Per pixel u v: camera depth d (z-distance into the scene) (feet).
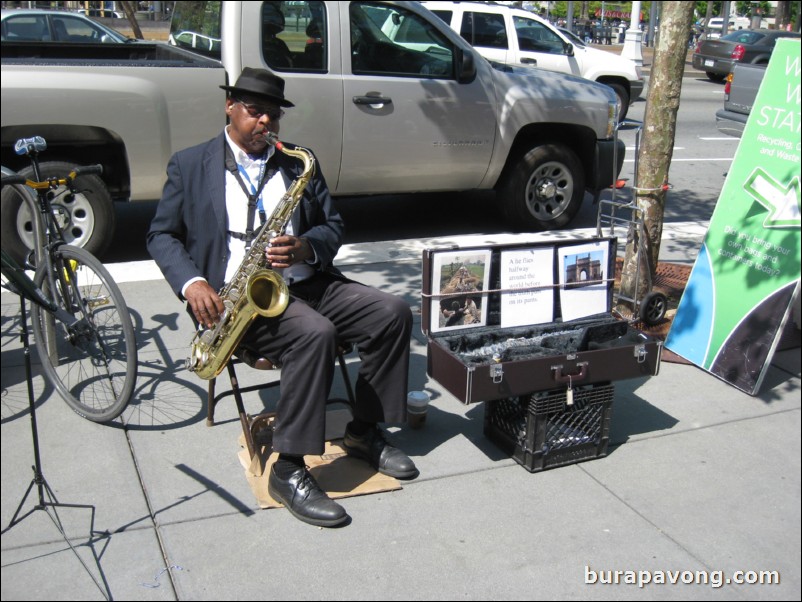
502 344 12.66
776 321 14.48
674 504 11.44
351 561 9.93
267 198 11.60
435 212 26.94
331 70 20.53
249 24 19.66
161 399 13.57
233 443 12.38
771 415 14.10
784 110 14.85
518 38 43.29
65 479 11.30
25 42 23.11
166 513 10.68
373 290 11.58
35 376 14.11
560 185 24.64
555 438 12.09
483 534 10.56
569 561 10.15
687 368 15.83
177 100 18.95
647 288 17.47
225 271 11.57
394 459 11.68
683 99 56.90
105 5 68.90
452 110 22.06
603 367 11.99
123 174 19.75
